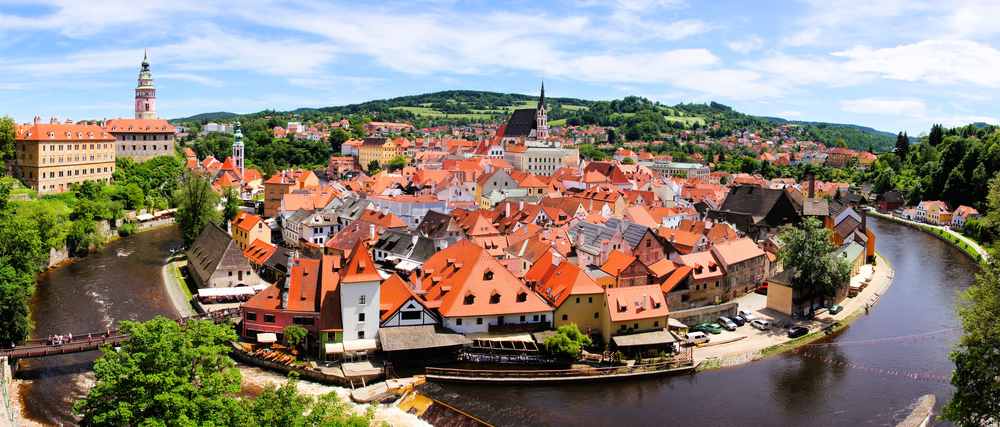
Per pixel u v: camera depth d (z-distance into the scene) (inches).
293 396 2287.2
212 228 6048.2
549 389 3555.6
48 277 5753.0
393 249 5625.0
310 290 3966.5
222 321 4222.4
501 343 3791.8
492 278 4045.3
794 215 7288.4
